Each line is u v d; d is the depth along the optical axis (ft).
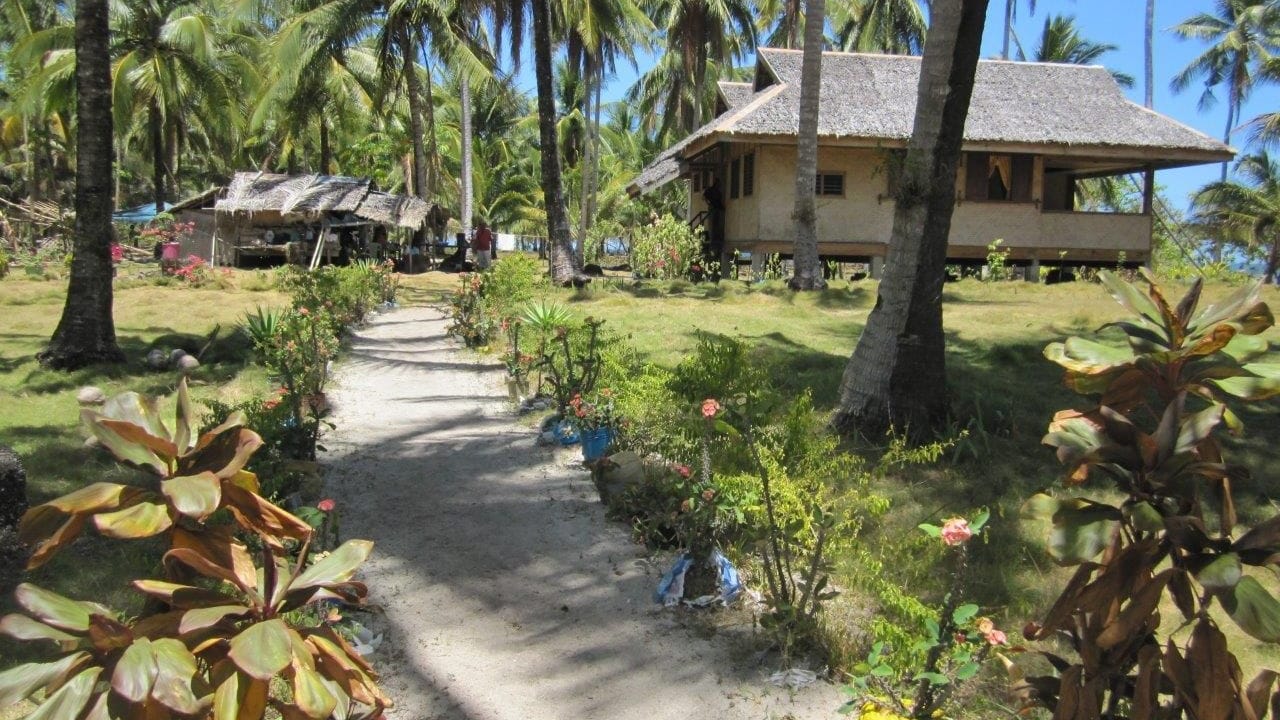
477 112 151.74
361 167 125.59
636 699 13.24
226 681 6.81
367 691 7.66
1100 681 9.23
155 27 98.07
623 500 19.38
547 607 15.96
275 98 91.76
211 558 7.78
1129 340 9.48
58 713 6.41
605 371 25.85
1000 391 28.53
